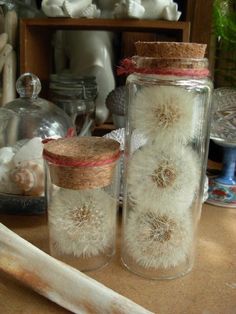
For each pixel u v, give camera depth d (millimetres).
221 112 246
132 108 176
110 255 192
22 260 159
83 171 167
